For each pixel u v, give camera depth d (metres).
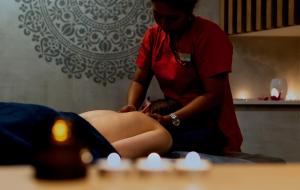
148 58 2.25
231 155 1.76
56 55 3.45
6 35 3.41
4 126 1.08
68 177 0.42
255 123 3.47
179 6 1.90
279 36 3.56
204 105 1.94
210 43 1.98
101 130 1.45
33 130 1.11
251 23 3.26
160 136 1.48
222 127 2.06
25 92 3.43
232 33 3.39
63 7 3.45
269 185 0.41
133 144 1.42
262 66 3.58
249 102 3.42
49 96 3.46
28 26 3.42
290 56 3.60
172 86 2.06
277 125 3.50
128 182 0.42
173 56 2.05
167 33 2.02
